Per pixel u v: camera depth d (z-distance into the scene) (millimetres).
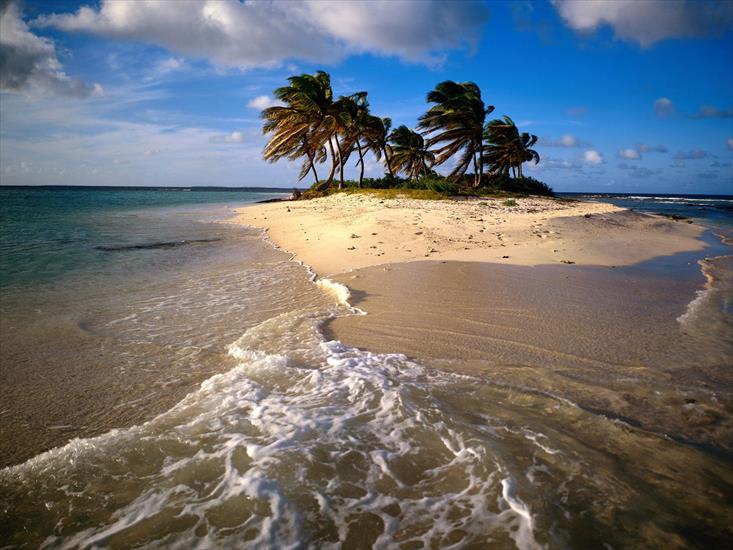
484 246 11094
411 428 3074
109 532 2232
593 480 2555
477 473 2602
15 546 2168
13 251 11680
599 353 4590
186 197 61500
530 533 2166
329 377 3945
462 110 31266
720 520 2277
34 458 2904
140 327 5738
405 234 12398
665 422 3244
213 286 7965
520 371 4113
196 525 2248
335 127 29344
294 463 2697
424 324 5500
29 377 4332
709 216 31219
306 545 2111
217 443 2959
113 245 13289
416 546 2107
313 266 9531
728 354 4590
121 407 3768
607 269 9000
